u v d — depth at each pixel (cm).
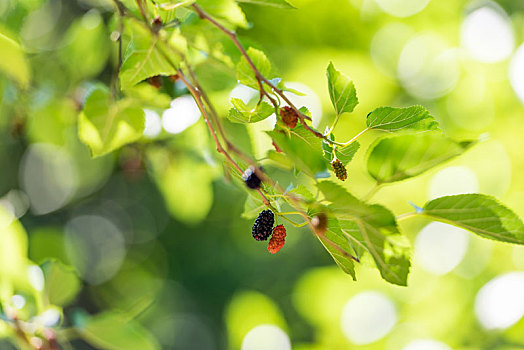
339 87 93
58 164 305
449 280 194
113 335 117
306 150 87
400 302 185
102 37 155
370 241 87
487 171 221
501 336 164
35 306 119
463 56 219
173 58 100
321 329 182
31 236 183
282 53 176
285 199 91
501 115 219
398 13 199
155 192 392
